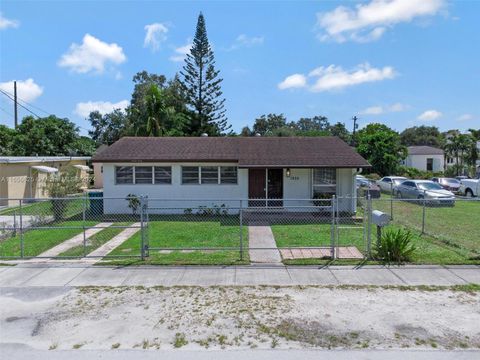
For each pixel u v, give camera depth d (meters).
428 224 15.39
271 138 21.20
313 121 110.25
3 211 18.89
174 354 5.12
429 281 7.95
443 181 29.03
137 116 40.00
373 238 12.20
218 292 7.34
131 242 11.89
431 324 5.97
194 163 17.97
